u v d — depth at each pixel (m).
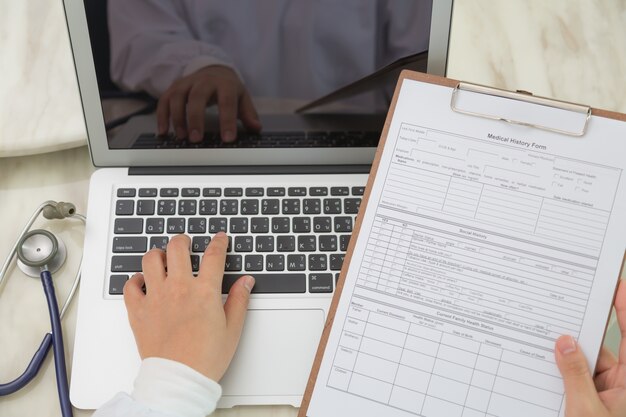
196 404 0.51
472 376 0.49
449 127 0.52
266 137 0.66
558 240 0.50
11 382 0.56
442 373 0.49
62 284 0.62
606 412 0.47
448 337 0.49
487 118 0.51
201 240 0.62
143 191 0.65
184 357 0.52
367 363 0.50
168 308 0.56
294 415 0.57
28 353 0.59
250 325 0.59
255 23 0.59
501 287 0.50
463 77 0.74
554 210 0.50
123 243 0.62
